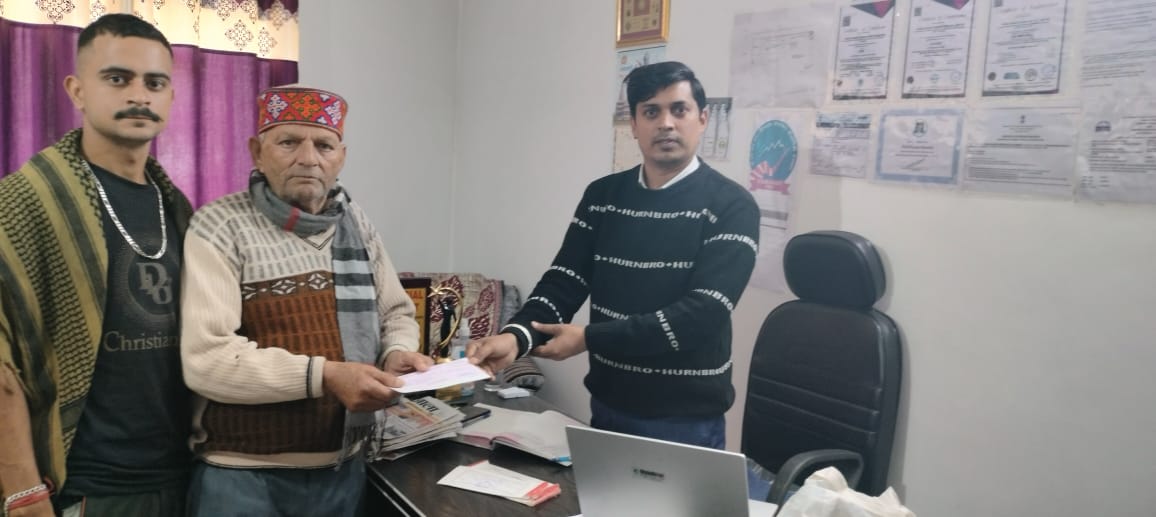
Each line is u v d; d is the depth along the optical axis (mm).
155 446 1501
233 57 2898
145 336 1460
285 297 1532
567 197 2787
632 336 1908
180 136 2826
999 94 1635
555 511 1578
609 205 2209
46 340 1377
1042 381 1602
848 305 1826
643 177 2133
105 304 1411
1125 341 1489
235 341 1449
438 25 3434
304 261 1570
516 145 3076
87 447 1425
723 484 1224
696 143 2096
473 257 3416
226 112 2906
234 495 1513
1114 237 1495
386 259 1823
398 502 1654
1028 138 1599
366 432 1650
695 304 1940
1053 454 1593
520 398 2363
